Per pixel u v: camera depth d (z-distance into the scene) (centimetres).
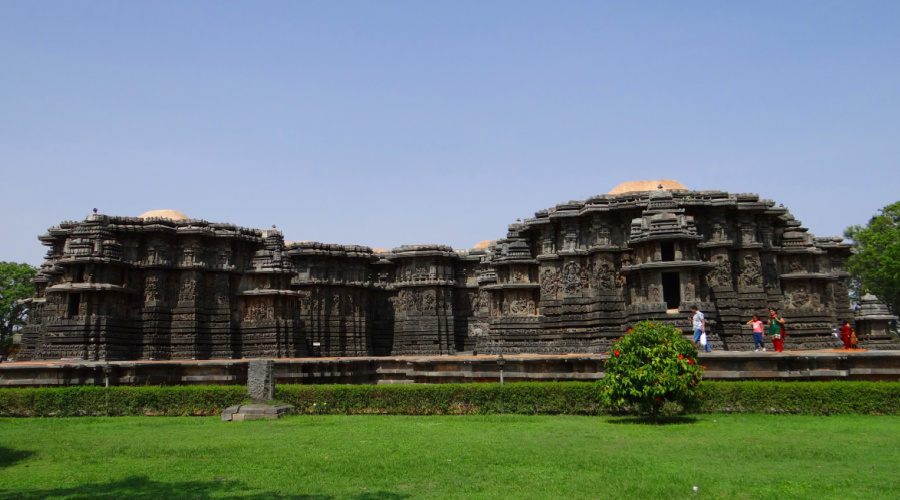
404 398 2798
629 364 2312
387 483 1511
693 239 3888
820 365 2839
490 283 6053
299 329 5519
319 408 2864
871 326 4728
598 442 1945
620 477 1497
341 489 1470
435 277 6669
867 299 4766
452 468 1641
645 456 1725
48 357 4350
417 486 1479
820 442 1888
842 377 2794
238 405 2795
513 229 5031
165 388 3027
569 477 1515
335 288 6631
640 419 2416
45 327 4825
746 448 1795
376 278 7106
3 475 1711
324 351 6400
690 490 1365
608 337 4275
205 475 1655
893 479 1435
